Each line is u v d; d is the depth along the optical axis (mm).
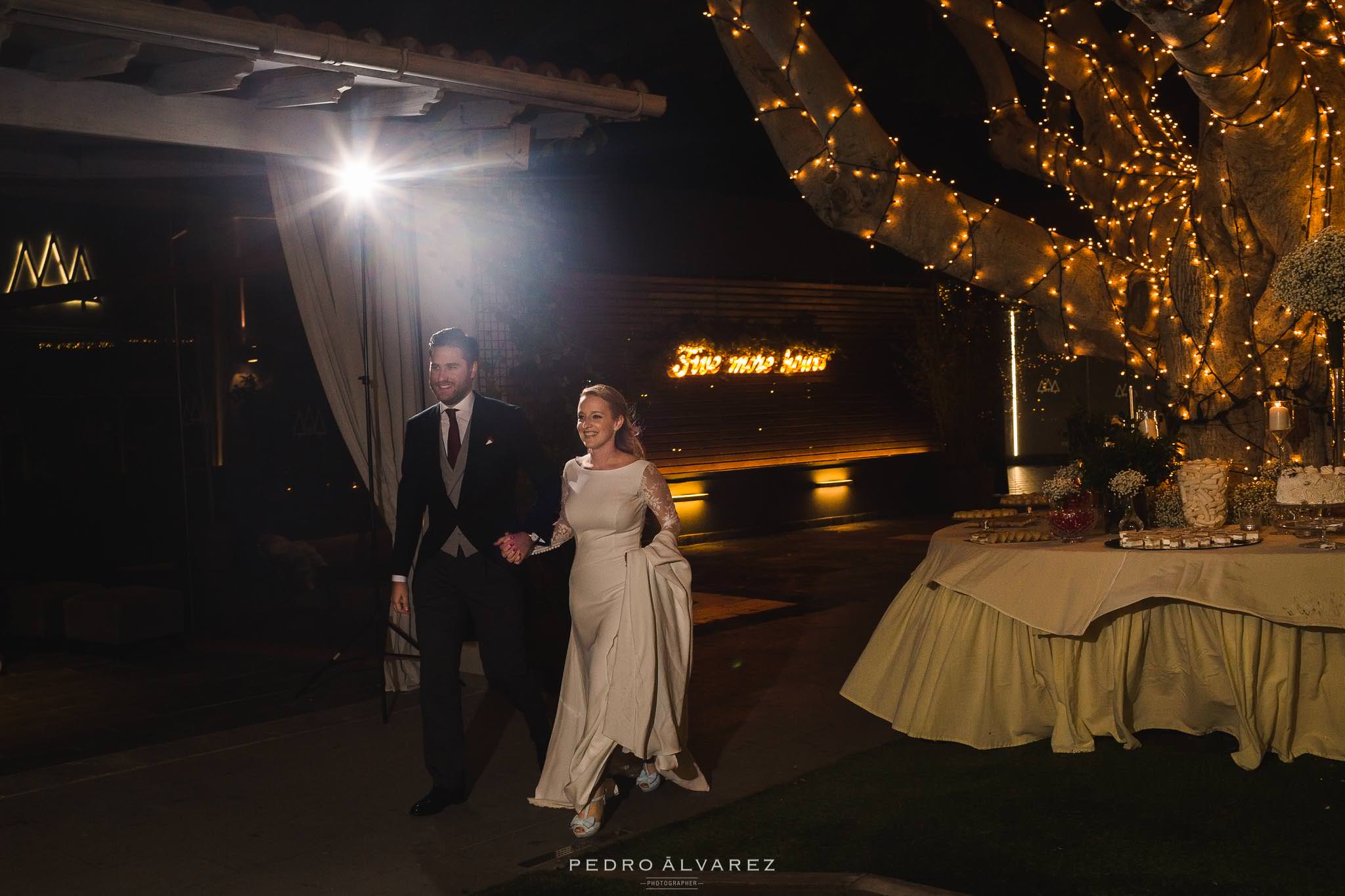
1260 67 5207
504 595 4738
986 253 7230
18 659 8195
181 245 8836
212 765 5332
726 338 13633
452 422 4750
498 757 5320
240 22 4578
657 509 4613
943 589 5375
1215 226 6516
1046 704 5105
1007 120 8195
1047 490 5324
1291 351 6492
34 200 8406
